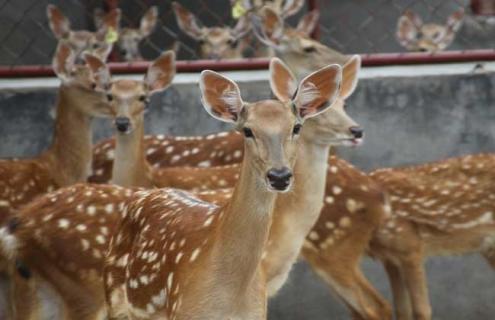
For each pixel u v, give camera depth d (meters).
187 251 7.93
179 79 13.09
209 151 12.62
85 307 10.21
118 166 11.73
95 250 10.05
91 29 18.91
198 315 7.67
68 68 12.49
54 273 10.17
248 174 7.45
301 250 11.55
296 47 14.64
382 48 20.28
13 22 16.89
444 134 13.07
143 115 12.09
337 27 20.14
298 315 12.67
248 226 7.52
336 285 11.55
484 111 13.09
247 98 13.03
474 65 13.20
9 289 10.90
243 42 18.52
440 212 12.26
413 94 13.02
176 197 8.73
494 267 12.62
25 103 12.96
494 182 12.30
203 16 20.14
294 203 10.11
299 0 16.94
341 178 11.53
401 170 12.41
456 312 13.02
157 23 20.33
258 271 7.86
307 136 10.28
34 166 12.20
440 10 20.69
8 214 11.77
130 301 8.64
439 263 12.97
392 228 12.18
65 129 12.52
